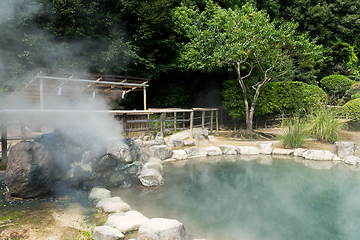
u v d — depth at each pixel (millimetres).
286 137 9094
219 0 14398
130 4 10883
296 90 15102
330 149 8648
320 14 22812
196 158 7898
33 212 3461
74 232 3072
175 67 12883
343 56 24938
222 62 11102
